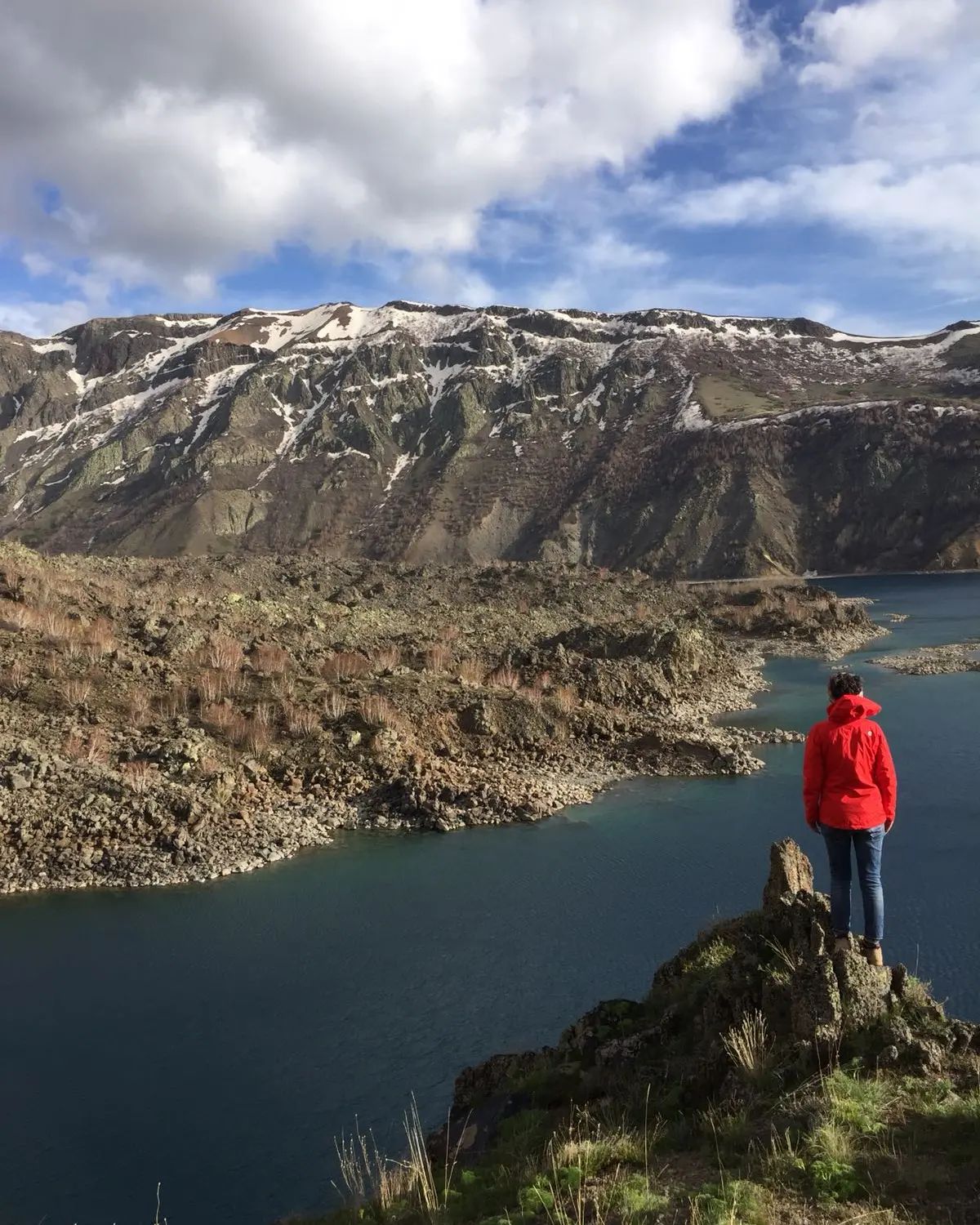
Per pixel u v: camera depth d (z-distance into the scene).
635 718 34.72
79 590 41.41
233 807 24.48
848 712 8.49
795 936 8.76
